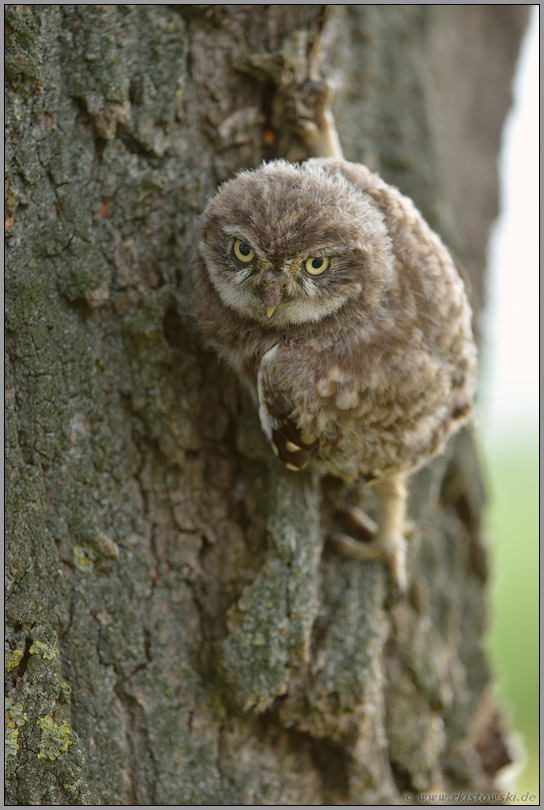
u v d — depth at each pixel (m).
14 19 3.01
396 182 4.85
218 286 3.28
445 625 4.99
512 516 9.95
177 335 3.38
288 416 3.24
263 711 3.45
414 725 4.39
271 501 3.44
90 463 3.19
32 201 3.09
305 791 3.63
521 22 6.55
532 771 6.44
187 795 3.24
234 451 3.59
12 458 3.00
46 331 3.11
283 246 3.03
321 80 3.79
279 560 3.37
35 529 3.02
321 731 3.53
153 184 3.31
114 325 3.27
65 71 3.16
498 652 8.33
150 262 3.32
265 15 3.60
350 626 3.66
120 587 3.21
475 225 6.61
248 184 3.16
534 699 7.77
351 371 3.21
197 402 3.44
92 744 3.06
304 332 3.28
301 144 3.76
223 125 3.54
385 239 3.26
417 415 3.34
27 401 3.06
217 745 3.37
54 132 3.13
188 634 3.34
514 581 9.11
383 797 3.98
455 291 3.47
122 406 3.28
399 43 5.00
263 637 3.29
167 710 3.23
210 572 3.44
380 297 3.25
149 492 3.32
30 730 2.89
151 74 3.29
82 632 3.09
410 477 4.48
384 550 3.85
